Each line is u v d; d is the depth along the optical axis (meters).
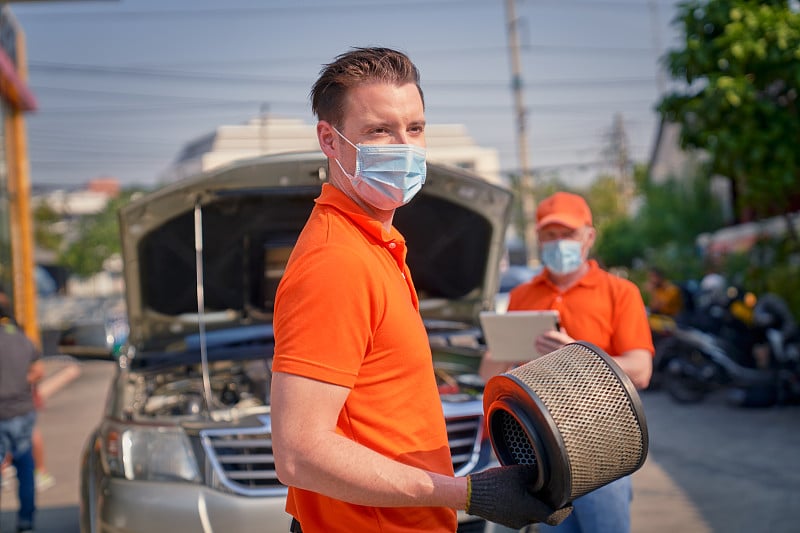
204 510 3.31
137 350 4.66
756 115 7.78
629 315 3.19
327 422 1.50
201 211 4.19
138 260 4.31
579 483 1.53
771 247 10.66
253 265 4.54
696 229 23.30
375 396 1.59
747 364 8.78
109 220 42.53
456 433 3.60
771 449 6.93
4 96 16.14
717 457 6.76
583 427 1.54
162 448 3.49
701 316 9.55
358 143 1.70
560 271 3.30
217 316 4.67
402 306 1.64
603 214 42.94
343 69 1.71
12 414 5.21
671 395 9.36
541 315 3.08
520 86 25.91
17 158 17.09
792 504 5.35
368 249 1.65
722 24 7.79
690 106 7.89
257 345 4.76
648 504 5.54
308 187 4.11
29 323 17.23
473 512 1.52
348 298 1.54
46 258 41.91
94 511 3.49
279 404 1.51
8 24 15.66
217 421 3.56
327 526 1.64
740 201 8.89
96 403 11.91
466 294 4.74
